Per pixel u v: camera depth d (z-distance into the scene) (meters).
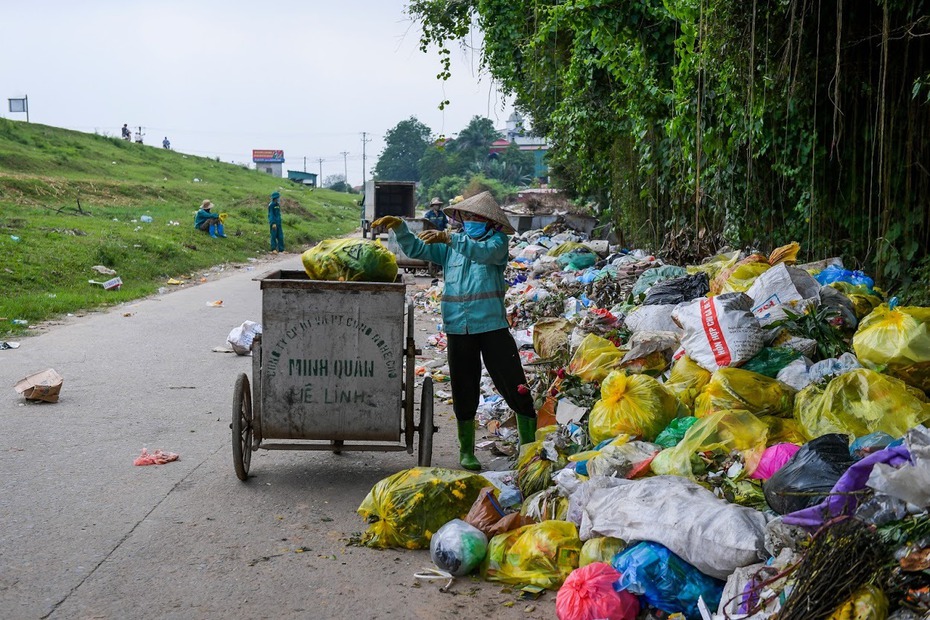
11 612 3.78
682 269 9.74
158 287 17.44
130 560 4.37
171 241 23.09
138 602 3.92
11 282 14.59
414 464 6.18
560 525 4.29
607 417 5.09
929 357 4.97
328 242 5.80
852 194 9.75
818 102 9.76
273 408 5.46
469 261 5.82
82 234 21.33
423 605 3.98
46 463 5.94
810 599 3.01
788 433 4.62
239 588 4.10
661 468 4.41
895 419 4.40
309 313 5.37
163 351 10.29
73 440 6.52
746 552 3.50
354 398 5.47
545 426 6.36
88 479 5.62
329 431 5.51
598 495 4.15
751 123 9.56
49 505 5.12
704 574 3.67
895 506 3.13
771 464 4.14
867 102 9.65
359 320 5.39
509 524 4.45
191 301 15.12
